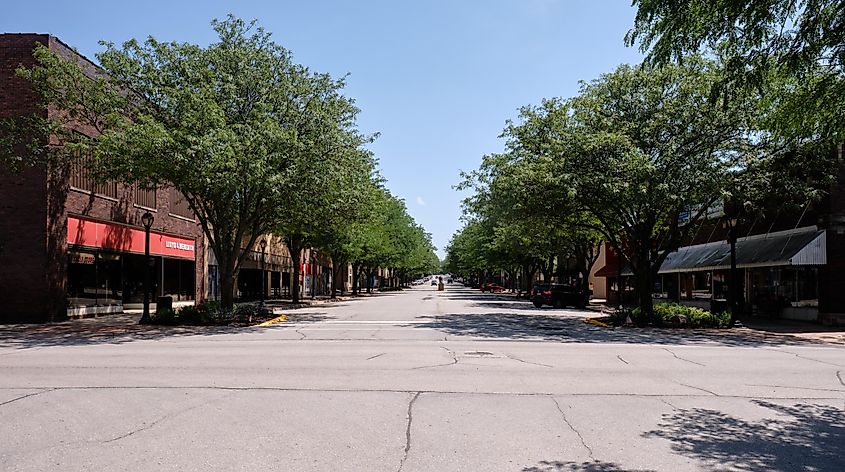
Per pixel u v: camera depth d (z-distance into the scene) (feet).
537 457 20.94
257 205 81.35
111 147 61.11
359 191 89.86
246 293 160.04
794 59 30.40
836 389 34.22
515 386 33.76
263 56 77.61
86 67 78.28
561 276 202.59
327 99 82.43
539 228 100.01
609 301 150.51
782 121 35.14
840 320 80.38
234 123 71.82
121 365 40.75
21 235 77.82
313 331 69.46
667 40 31.24
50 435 23.11
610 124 76.02
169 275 113.29
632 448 22.18
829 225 81.10
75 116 76.48
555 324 82.58
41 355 46.44
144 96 72.38
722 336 68.03
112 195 93.76
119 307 96.12
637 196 71.05
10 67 78.84
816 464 20.71
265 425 24.72
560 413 27.40
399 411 27.37
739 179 73.61
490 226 177.06
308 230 106.42
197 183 65.72
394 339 60.29
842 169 80.69
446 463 20.16
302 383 34.01
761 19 29.25
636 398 30.91
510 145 92.17
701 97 73.92
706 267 104.63
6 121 71.20
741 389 33.91
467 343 56.59
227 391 31.53
